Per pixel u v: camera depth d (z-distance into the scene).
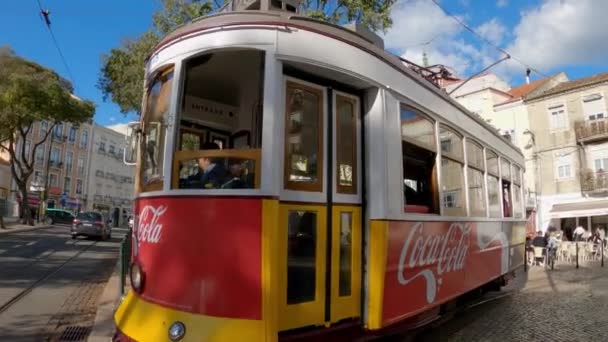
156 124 4.11
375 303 4.23
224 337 3.36
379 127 4.43
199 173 3.75
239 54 4.07
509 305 9.17
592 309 8.81
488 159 7.84
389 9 10.61
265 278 3.43
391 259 4.41
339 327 4.06
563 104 28.53
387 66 4.66
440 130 5.77
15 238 21.66
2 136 30.42
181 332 3.41
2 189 46.53
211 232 3.55
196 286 3.51
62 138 56.72
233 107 4.89
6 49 28.11
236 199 3.55
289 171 3.81
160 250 3.73
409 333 5.94
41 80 28.09
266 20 3.86
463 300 8.03
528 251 18.53
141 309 3.76
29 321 6.64
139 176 4.32
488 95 31.95
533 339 6.54
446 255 5.68
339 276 4.12
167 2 11.25
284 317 3.65
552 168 28.84
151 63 4.32
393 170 4.51
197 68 4.34
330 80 4.24
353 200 4.31
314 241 3.95
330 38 4.14
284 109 3.83
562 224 28.50
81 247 18.81
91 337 5.68
